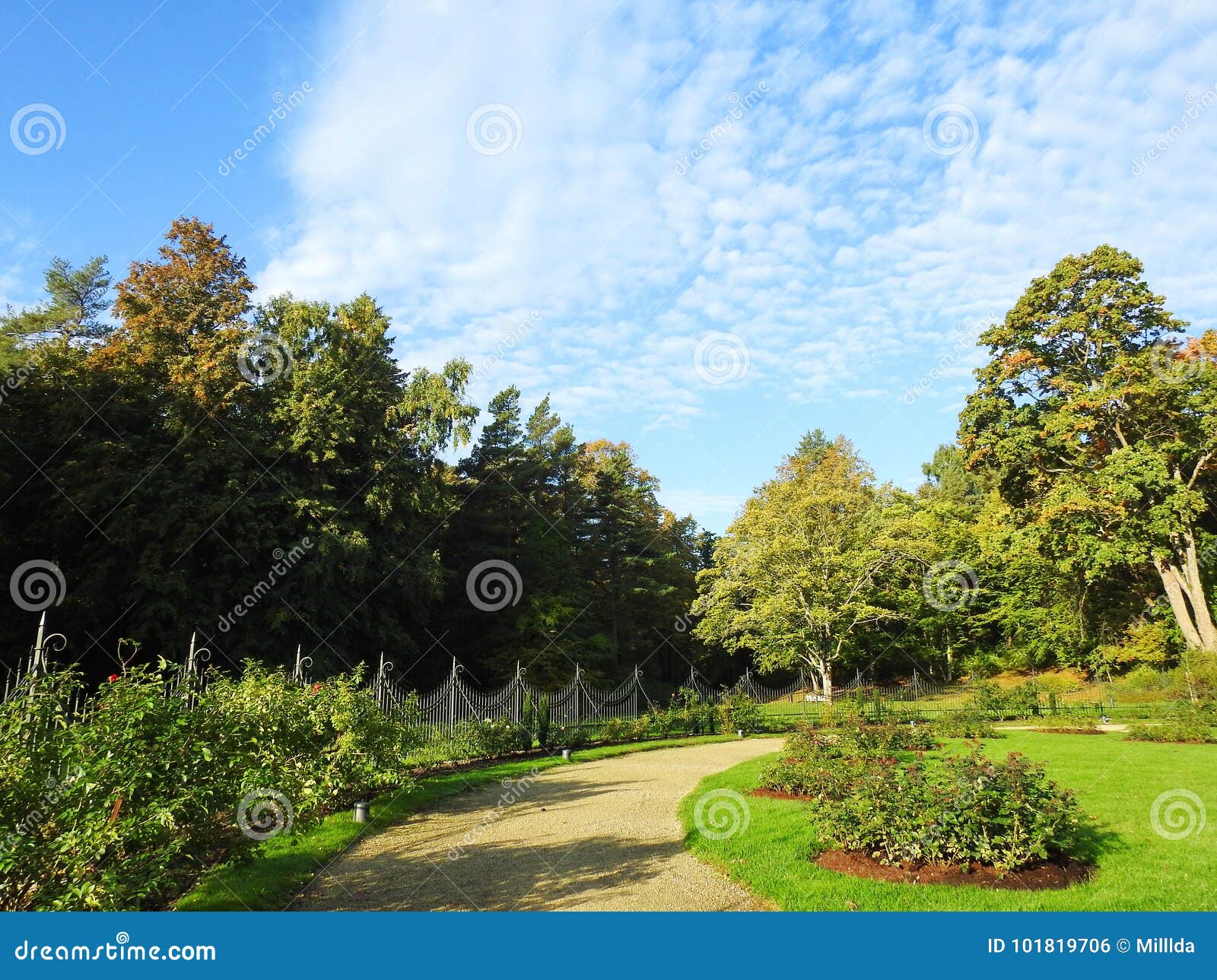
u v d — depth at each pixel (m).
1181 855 7.32
